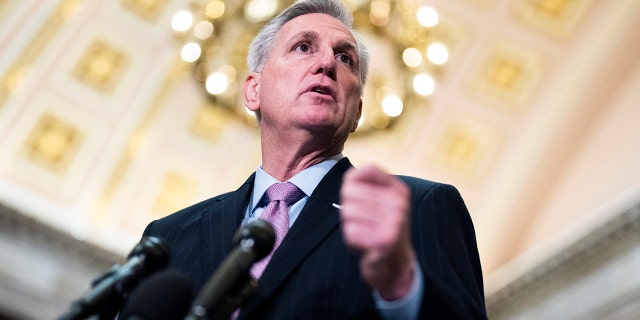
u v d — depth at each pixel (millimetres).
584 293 9094
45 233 10266
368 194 1200
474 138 10383
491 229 10539
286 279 1601
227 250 1760
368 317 1511
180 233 1944
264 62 2334
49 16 9844
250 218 1912
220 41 9250
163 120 10688
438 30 9625
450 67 9867
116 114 10508
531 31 9461
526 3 9312
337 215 1737
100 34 10148
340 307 1539
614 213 8516
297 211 1872
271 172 2062
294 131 2018
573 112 9562
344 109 2059
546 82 9703
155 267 1483
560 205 9672
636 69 8812
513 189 10281
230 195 2031
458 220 1769
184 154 10859
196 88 10578
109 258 10547
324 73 2059
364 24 9094
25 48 9875
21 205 10141
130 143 10680
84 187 10586
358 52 2268
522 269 9914
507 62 9781
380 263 1247
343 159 1957
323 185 1833
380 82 9445
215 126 10805
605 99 9195
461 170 10586
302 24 2209
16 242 10156
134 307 1296
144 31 10227
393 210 1196
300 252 1645
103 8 10031
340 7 2414
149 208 10906
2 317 9914
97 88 10383
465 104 10148
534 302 9930
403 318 1363
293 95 2035
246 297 1333
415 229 1648
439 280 1448
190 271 1759
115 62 10336
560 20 9305
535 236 10000
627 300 8438
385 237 1189
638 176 8438
